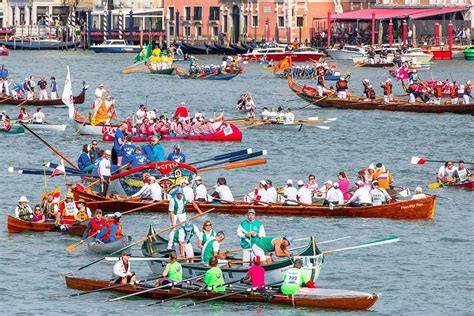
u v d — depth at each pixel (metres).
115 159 140.38
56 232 119.56
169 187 133.12
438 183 150.62
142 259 99.56
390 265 109.88
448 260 112.00
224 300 95.88
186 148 186.12
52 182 149.12
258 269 95.75
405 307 97.00
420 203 128.88
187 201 123.88
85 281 99.50
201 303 95.75
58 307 95.62
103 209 130.38
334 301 94.19
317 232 122.44
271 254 99.38
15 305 96.19
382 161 177.00
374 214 128.75
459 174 150.88
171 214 113.81
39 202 137.88
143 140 191.88
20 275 104.62
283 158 177.12
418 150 190.50
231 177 157.25
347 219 128.25
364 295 94.19
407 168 170.00
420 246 117.31
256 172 162.50
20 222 119.31
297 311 93.94
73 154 179.00
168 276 97.94
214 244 99.06
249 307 94.81
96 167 135.88
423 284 103.69
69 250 112.19
